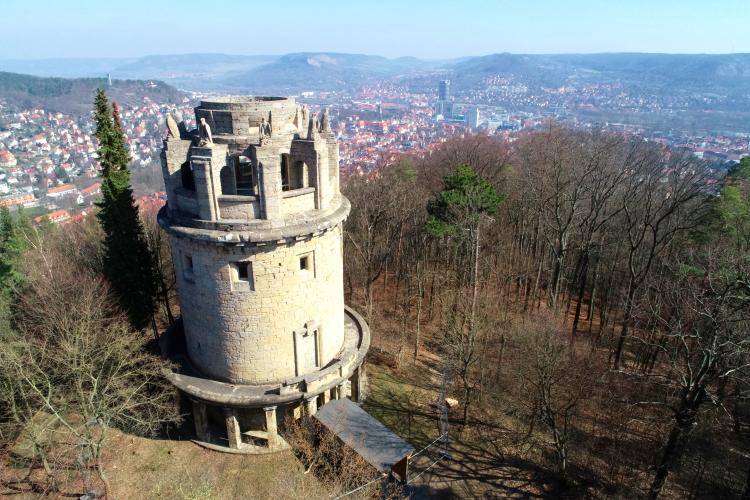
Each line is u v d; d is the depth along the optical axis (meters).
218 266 33.03
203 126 31.75
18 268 55.53
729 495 36.31
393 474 36.16
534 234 71.94
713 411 41.47
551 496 35.72
